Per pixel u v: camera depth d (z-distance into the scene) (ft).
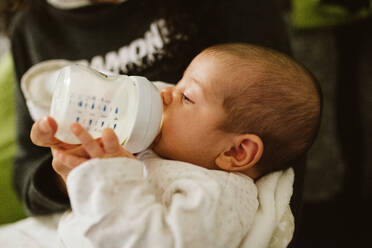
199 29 3.09
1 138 3.92
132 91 1.95
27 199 2.75
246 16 3.12
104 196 1.71
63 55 3.13
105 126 1.84
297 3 5.04
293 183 2.50
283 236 2.19
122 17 2.98
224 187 2.03
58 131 1.75
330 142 5.03
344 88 5.23
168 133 2.22
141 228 1.73
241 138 2.18
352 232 4.52
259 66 2.23
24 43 3.28
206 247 1.83
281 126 2.22
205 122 2.17
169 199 1.99
